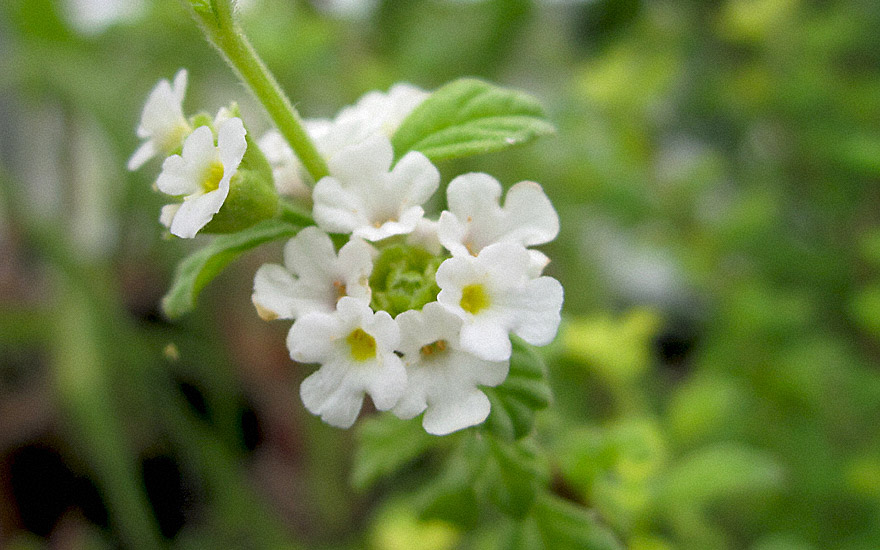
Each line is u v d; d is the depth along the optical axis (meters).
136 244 0.26
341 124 0.11
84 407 0.20
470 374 0.10
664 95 0.27
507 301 0.10
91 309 0.21
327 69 0.25
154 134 0.10
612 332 0.15
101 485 0.22
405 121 0.11
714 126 0.28
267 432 0.25
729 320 0.21
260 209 0.10
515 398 0.10
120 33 0.25
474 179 0.10
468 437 0.11
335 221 0.10
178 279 0.11
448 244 0.10
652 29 0.29
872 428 0.20
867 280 0.23
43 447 0.23
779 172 0.25
